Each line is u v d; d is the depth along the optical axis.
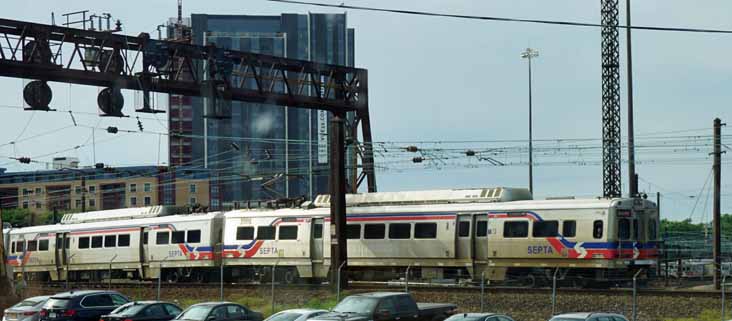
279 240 94.06
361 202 90.81
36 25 77.00
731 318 59.66
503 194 84.06
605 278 77.12
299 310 51.69
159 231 102.81
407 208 87.62
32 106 78.88
